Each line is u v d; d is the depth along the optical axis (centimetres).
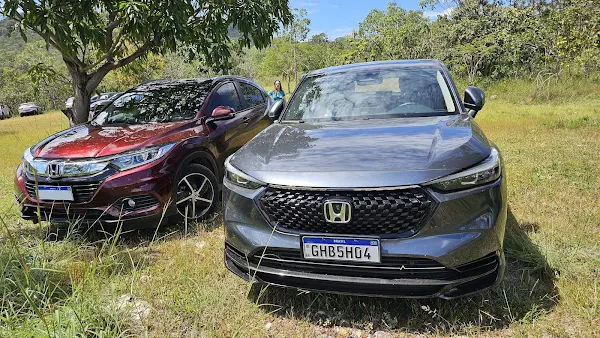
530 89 1388
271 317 229
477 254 195
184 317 231
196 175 386
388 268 197
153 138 360
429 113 297
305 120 324
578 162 512
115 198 327
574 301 215
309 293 243
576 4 1338
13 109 4028
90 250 316
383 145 230
